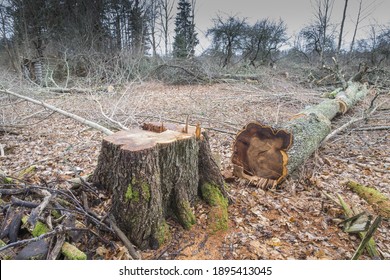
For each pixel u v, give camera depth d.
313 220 2.42
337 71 8.62
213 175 2.48
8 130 4.89
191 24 18.72
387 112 6.20
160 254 1.95
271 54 17.33
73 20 15.44
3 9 14.03
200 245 2.07
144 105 7.17
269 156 2.88
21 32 13.95
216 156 3.24
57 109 4.61
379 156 3.89
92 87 8.41
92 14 15.98
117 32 17.42
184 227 2.21
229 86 10.23
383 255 2.00
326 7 15.55
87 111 6.11
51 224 1.84
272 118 5.77
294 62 14.12
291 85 8.67
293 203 2.66
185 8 20.12
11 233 1.81
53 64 11.55
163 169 2.13
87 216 1.99
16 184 2.28
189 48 14.61
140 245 2.00
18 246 1.75
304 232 2.26
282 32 16.66
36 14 14.80
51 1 15.35
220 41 16.20
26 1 14.41
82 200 2.27
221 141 4.45
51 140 4.51
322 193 2.82
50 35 14.38
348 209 2.39
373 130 5.02
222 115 6.03
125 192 1.95
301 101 7.05
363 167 3.51
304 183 3.09
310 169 3.39
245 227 2.29
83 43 13.34
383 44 13.60
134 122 5.51
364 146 4.22
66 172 3.17
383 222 2.44
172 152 2.13
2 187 2.30
